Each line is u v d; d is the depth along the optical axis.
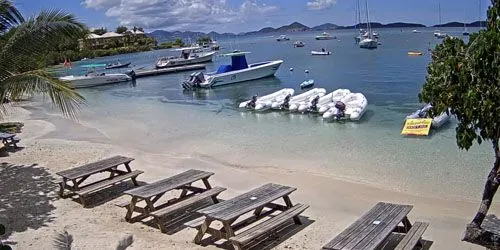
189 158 14.80
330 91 28.36
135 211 9.08
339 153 14.31
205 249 7.76
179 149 16.22
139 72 49.75
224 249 7.77
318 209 9.66
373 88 29.16
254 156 14.60
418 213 9.20
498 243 5.89
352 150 14.58
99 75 42.72
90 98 34.12
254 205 8.10
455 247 7.63
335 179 11.71
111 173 11.60
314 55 65.69
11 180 12.57
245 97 30.03
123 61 76.94
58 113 27.16
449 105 5.12
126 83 44.00
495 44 4.57
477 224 5.95
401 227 8.00
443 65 5.18
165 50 104.75
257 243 8.02
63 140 18.69
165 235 8.45
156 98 32.53
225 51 91.88
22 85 10.49
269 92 31.56
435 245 7.74
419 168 12.22
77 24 11.25
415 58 51.12
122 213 9.72
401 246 6.67
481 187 10.52
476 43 4.88
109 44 102.94
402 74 36.28
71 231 8.63
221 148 15.95
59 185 11.67
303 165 13.22
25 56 10.88
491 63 4.64
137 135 19.20
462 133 5.16
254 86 35.22
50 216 9.61
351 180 11.56
